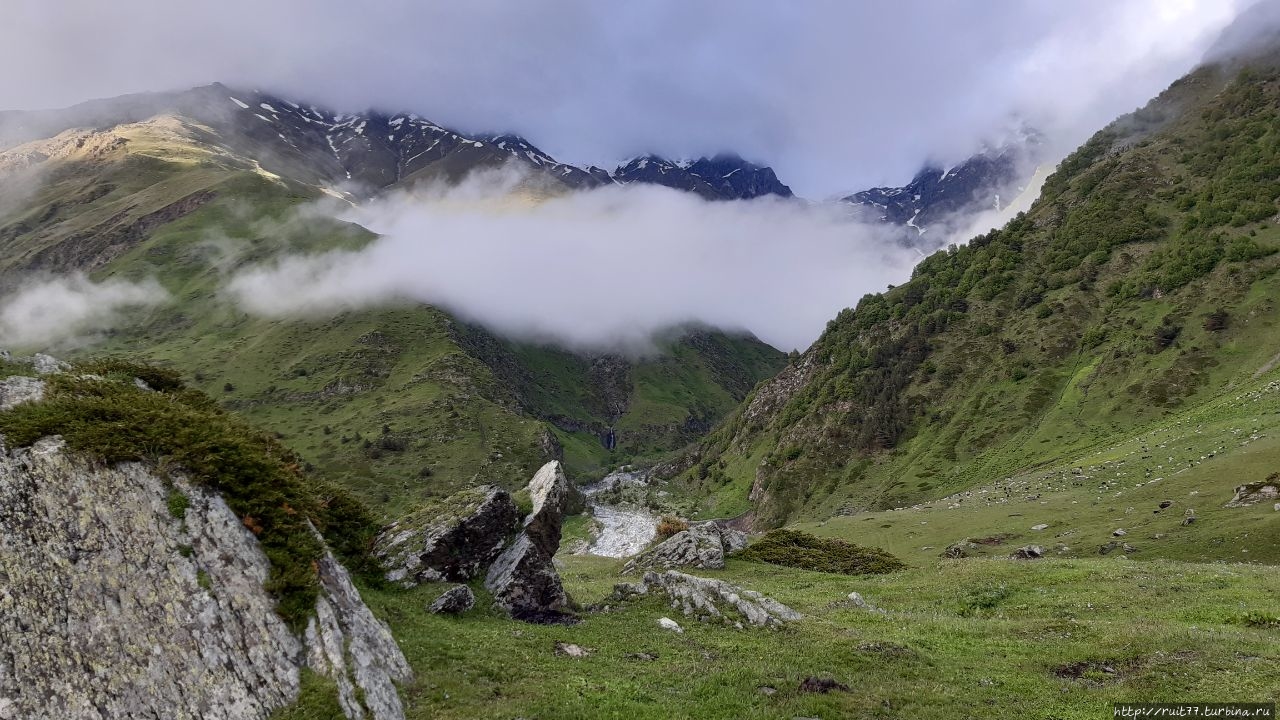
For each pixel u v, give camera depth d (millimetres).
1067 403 151125
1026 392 167500
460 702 21078
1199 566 43438
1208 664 23844
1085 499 79000
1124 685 23125
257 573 19734
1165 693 21875
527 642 28328
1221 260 162875
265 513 21562
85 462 19391
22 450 18938
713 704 21984
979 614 37781
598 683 23797
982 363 191625
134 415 21688
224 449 22391
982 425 164750
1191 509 61250
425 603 30969
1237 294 148250
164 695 16453
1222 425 87188
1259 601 32812
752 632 32312
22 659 15828
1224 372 129500
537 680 23797
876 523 97375
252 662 17719
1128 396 138250
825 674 25016
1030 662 26656
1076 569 44500
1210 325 142750
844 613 38281
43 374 24500
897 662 26781
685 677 25062
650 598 38719
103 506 18859
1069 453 128125
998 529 75875
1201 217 186750
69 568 17484
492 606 33250
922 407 189750
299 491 24156
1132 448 99938
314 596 19984
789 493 190750
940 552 74562
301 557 21078
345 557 31969
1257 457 66375
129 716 15906
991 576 45250
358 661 19688
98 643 16672
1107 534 62250
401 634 25750
